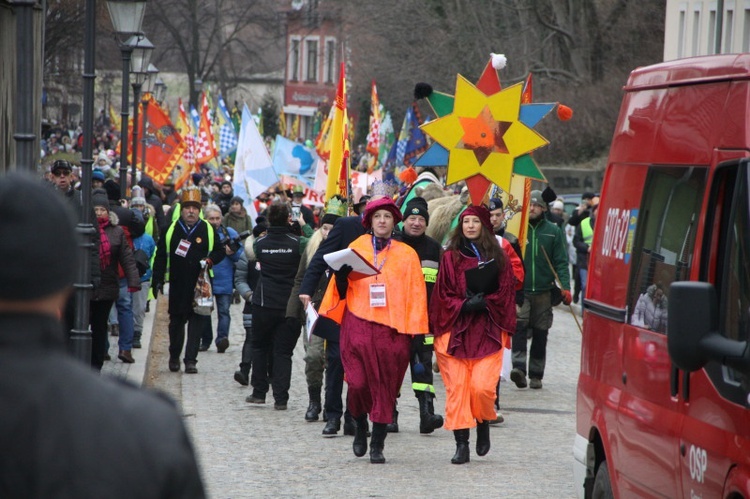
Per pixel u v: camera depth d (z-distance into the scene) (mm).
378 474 17703
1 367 4824
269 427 21797
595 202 45656
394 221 18234
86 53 19703
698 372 10125
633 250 12242
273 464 18453
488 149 23266
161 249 28359
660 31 87875
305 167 54344
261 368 24234
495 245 17969
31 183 4914
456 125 23266
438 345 18062
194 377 28188
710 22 72438
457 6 99375
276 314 23516
